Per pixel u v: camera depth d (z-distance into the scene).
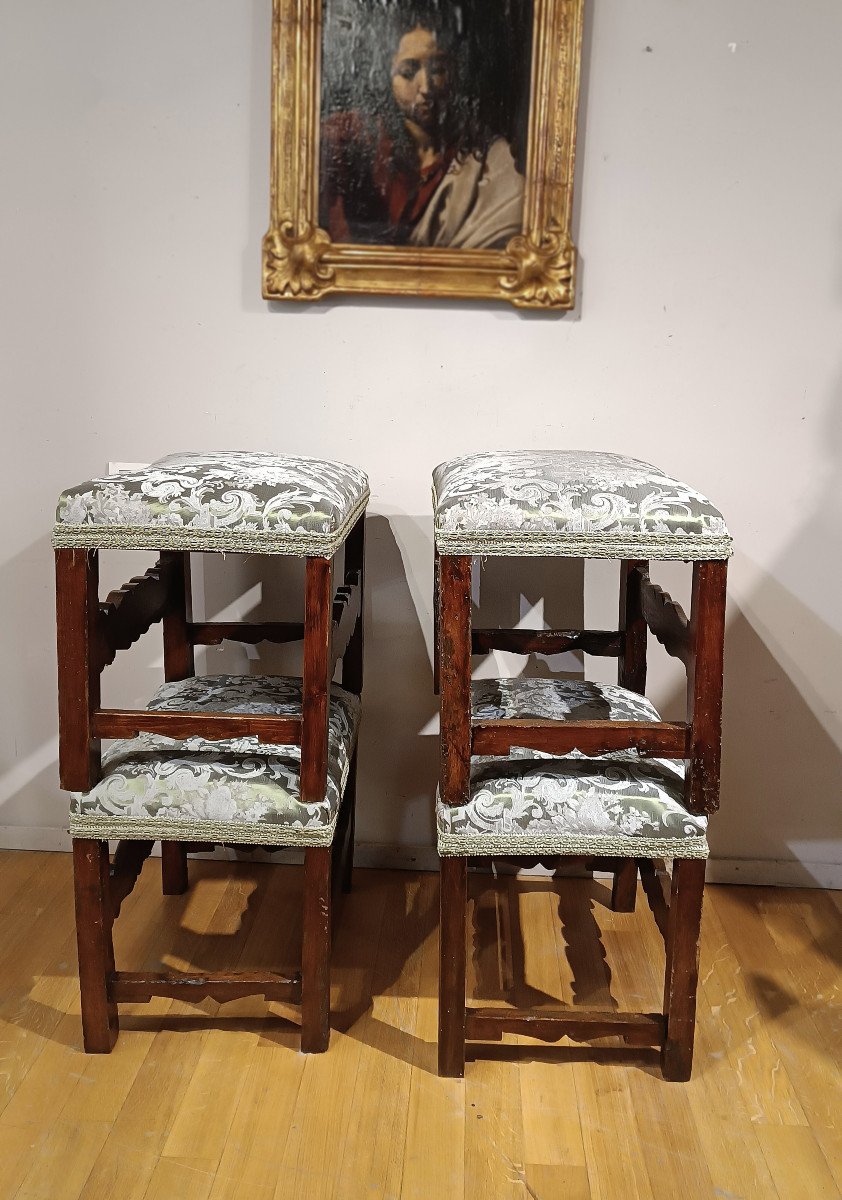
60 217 1.95
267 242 1.92
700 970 1.87
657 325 1.97
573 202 1.93
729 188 1.92
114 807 1.51
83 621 1.46
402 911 2.05
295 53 1.84
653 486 1.44
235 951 1.88
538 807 1.48
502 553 1.40
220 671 2.15
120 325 2.00
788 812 2.17
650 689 2.12
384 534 2.07
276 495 1.43
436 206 1.91
